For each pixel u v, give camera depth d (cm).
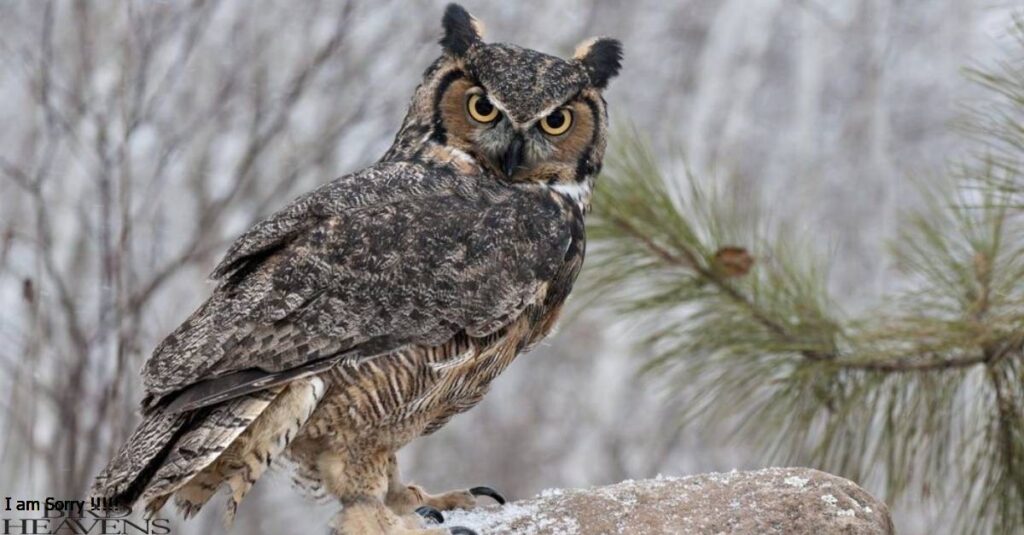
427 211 924
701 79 2792
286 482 926
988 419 1081
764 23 2878
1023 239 1060
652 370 1260
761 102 2878
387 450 906
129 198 1424
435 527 890
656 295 1138
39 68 1702
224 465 862
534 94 970
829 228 2586
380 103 1995
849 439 1118
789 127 2841
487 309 907
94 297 1700
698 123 2711
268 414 856
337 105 1962
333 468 894
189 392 840
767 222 1191
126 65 1520
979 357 1083
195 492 873
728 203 1200
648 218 1135
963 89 2711
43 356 1451
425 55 2123
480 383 937
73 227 1780
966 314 1071
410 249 902
